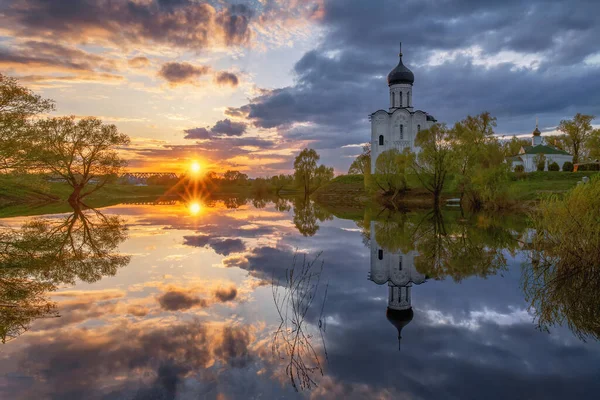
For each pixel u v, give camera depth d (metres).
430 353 6.86
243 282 11.41
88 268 12.85
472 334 7.85
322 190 73.81
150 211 38.56
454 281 12.41
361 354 6.73
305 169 87.44
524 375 6.03
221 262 14.20
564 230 11.56
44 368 5.95
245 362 6.28
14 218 27.25
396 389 5.51
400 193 51.50
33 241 17.66
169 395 5.21
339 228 26.16
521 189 35.84
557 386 5.71
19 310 8.68
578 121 71.25
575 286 11.09
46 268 12.73
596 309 9.38
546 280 11.95
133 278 11.64
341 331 7.84
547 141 81.88
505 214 32.91
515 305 9.88
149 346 6.80
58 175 39.62
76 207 37.56
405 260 15.76
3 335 7.26
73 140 37.41
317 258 15.55
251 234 22.22
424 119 68.19
